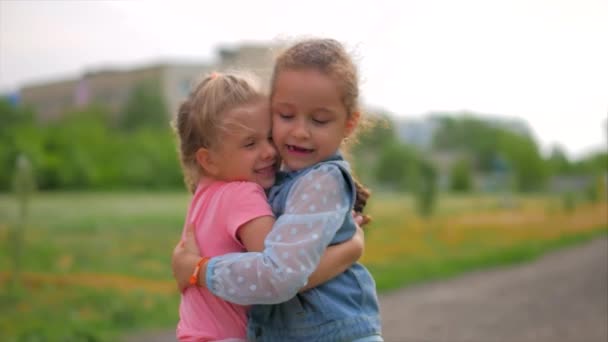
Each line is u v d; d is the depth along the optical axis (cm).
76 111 3591
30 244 1192
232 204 234
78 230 1391
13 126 2680
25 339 750
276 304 236
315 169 228
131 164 2770
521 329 780
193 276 234
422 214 1852
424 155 2978
